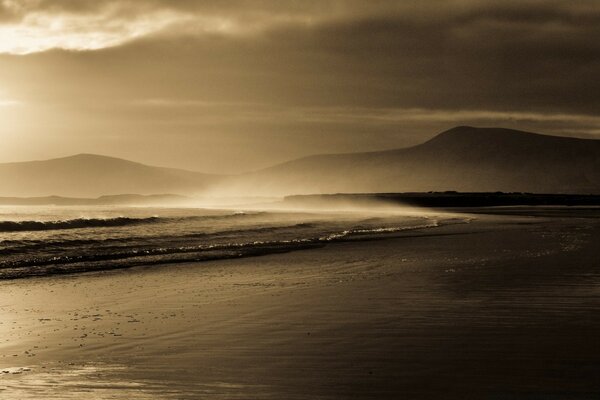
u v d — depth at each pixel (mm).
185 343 11422
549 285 17828
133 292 17547
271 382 9047
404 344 11078
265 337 11820
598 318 13203
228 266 23906
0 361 10312
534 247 30453
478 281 18781
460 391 8500
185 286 18641
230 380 9164
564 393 8359
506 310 14109
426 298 15891
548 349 10594
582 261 23938
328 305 15133
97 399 8430
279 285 18766
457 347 10797
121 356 10570
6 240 30875
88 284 19125
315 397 8391
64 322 13391
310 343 11281
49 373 9617
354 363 9922
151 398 8461
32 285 18906
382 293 16844
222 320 13469
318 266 23656
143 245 32094
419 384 8828
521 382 8828
